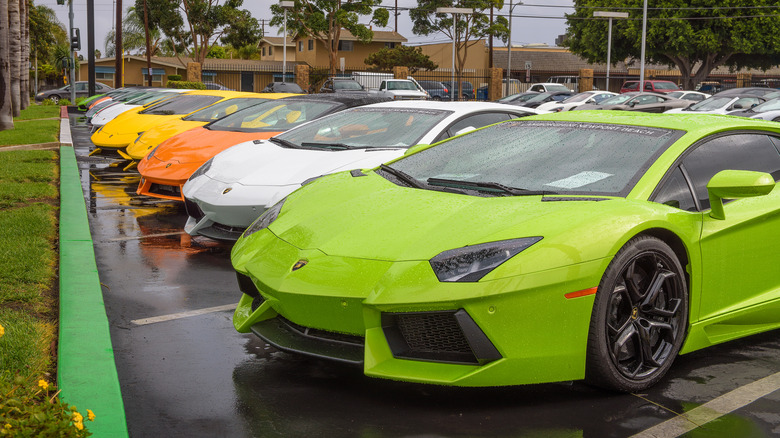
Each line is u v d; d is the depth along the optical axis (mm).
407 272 2953
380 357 2969
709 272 3488
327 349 3135
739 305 3682
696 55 47938
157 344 3814
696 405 3094
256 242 3656
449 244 3039
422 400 3117
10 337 3467
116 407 2932
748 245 3658
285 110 8375
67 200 7793
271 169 5961
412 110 6781
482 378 2879
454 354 2965
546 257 2918
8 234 5852
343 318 3037
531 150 3957
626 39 48500
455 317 2838
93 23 34438
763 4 44062
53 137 15609
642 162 3570
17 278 4605
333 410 3016
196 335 3971
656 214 3211
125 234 6742
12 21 23547
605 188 3443
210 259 5816
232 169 6121
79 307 4191
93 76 34594
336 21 53219
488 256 2920
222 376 3379
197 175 6336
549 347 2949
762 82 48562
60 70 80188
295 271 3201
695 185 3592
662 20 45812
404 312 2902
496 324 2855
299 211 3760
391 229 3266
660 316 3287
